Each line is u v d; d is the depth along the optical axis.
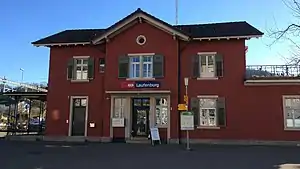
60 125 24.08
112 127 22.81
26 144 20.66
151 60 23.05
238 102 22.05
